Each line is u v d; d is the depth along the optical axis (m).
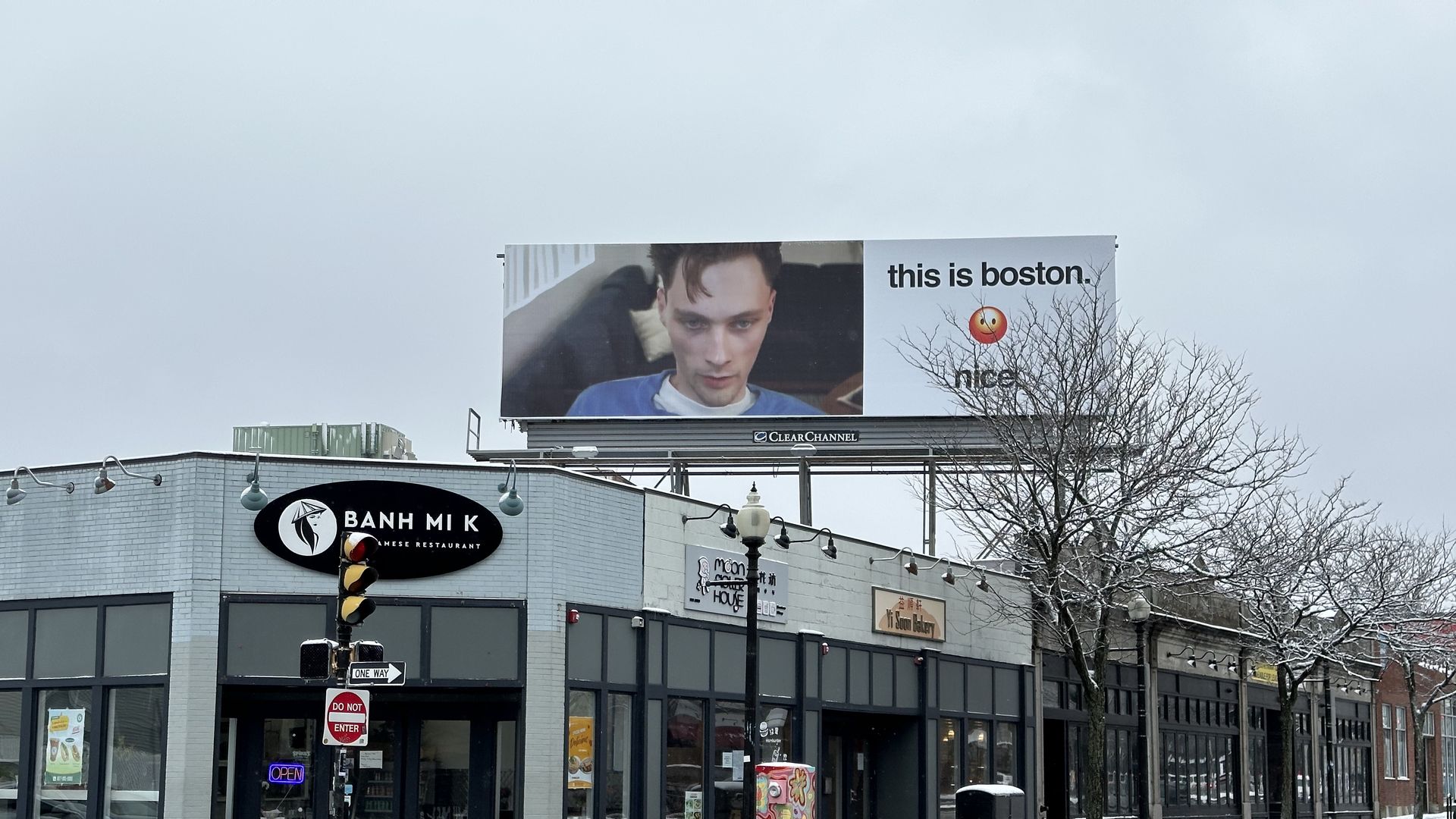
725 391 42.56
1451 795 76.25
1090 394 33.88
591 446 42.84
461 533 24.80
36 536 25.42
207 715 23.56
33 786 24.89
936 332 42.09
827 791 33.31
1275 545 39.66
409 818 25.08
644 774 26.69
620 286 43.25
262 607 24.06
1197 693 48.28
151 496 24.52
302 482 24.45
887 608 33.97
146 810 23.92
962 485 38.59
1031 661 39.66
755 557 23.59
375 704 25.34
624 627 26.66
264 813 24.58
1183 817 46.41
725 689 29.02
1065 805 40.47
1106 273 41.91
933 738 34.97
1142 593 40.00
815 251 42.97
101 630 24.59
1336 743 60.78
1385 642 46.91
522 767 24.55
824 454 41.97
